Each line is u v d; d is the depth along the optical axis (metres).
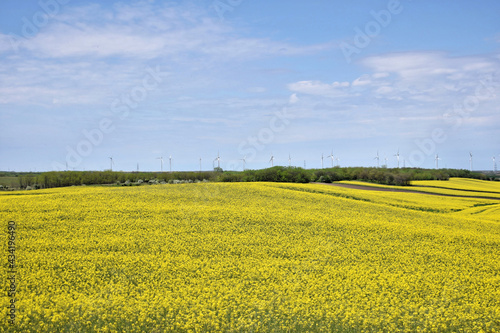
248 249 22.97
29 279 16.80
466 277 19.45
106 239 23.55
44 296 14.97
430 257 23.12
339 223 29.95
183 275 18.41
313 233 27.16
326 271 19.50
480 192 65.12
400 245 25.41
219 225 27.67
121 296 15.34
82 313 13.75
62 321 13.12
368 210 37.16
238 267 19.73
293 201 38.66
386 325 13.89
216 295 16.03
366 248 24.28
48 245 21.89
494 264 22.17
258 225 28.25
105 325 12.98
